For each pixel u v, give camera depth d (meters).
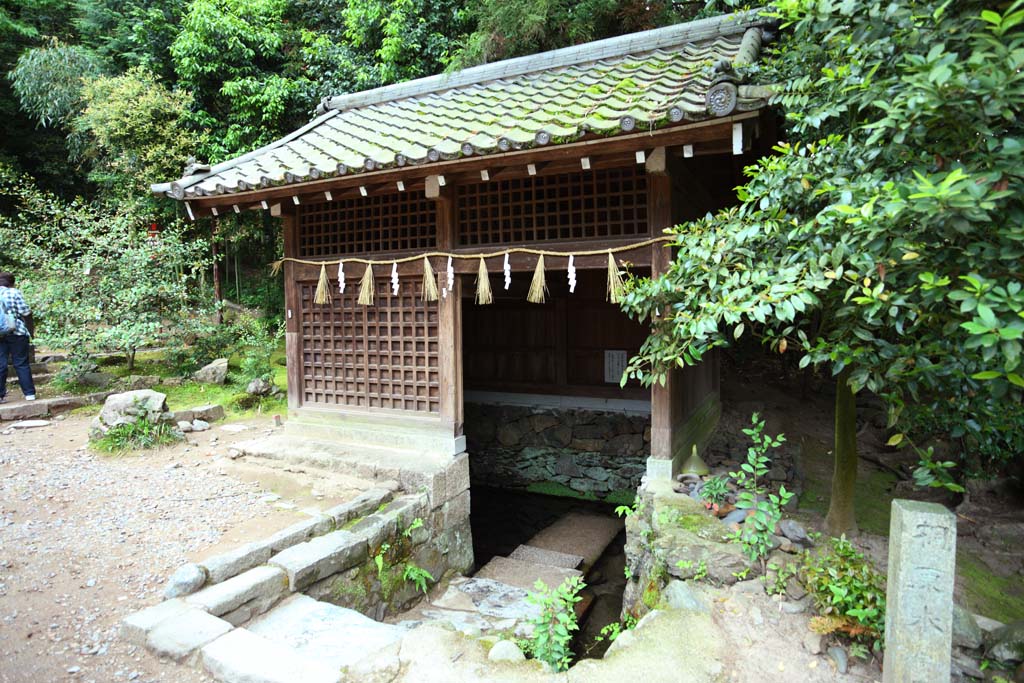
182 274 9.40
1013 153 1.92
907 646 2.26
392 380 5.87
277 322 12.02
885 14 2.46
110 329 8.09
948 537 2.21
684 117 3.60
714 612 3.10
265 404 8.25
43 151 13.59
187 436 6.73
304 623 3.39
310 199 5.79
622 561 6.12
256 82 11.47
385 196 5.79
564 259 4.88
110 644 3.00
